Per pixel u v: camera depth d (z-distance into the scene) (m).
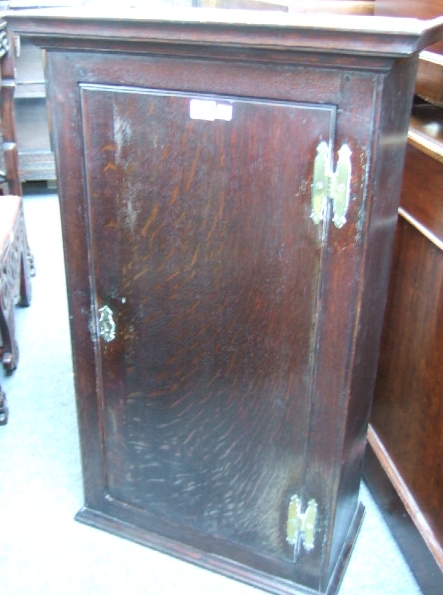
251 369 1.16
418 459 1.38
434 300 1.28
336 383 1.10
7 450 1.72
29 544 1.45
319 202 0.98
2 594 1.33
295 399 1.15
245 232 1.06
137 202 1.11
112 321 1.23
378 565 1.41
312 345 1.09
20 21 1.01
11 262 1.99
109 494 1.45
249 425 1.21
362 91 0.89
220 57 0.94
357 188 0.95
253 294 1.10
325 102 0.92
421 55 1.29
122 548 1.44
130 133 1.06
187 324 1.18
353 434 1.22
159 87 1.01
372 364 1.23
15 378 2.03
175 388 1.25
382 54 0.83
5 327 1.99
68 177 1.13
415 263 1.35
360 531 1.50
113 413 1.33
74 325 1.27
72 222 1.17
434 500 1.31
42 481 1.62
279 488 1.24
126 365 1.27
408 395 1.42
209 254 1.10
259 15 0.92
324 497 1.20
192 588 1.35
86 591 1.34
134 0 2.98
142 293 1.18
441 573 1.26
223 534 1.36
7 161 2.25
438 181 1.21
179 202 1.08
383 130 0.92
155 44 0.96
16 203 2.08
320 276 1.03
